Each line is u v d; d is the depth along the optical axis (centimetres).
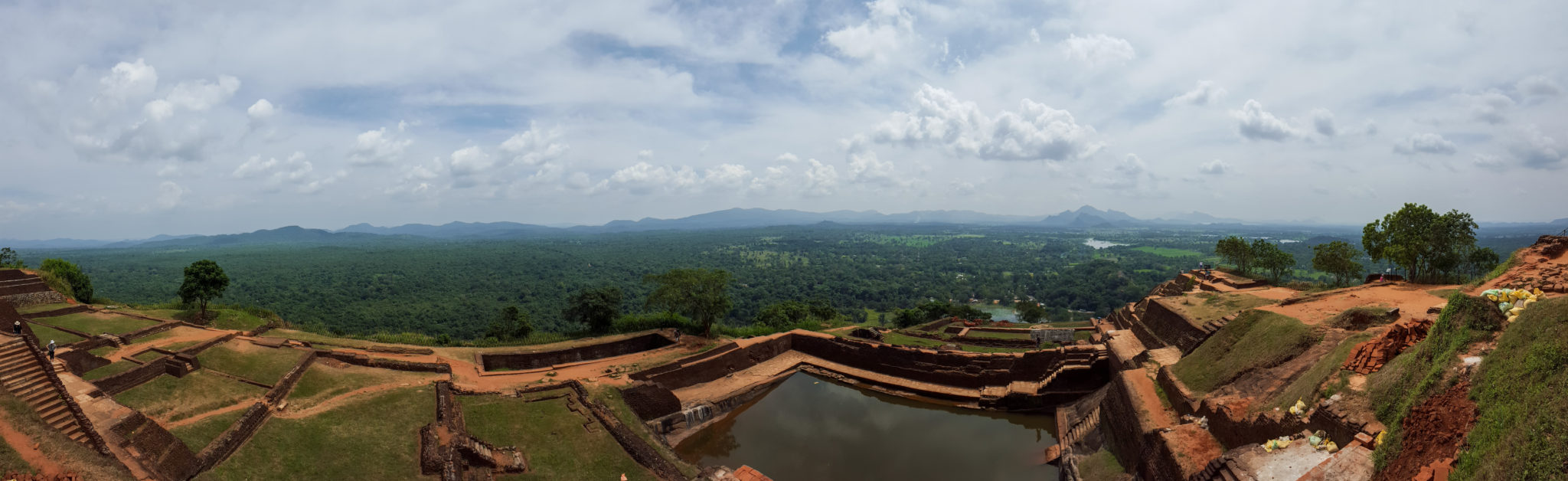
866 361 6138
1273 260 7206
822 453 4472
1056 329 7275
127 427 2545
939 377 5638
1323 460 2183
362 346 4881
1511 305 2242
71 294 5606
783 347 6706
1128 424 3547
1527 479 1453
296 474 2895
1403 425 2031
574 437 3838
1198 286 6788
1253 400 2934
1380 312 3312
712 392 5428
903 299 17612
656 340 6334
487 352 5206
